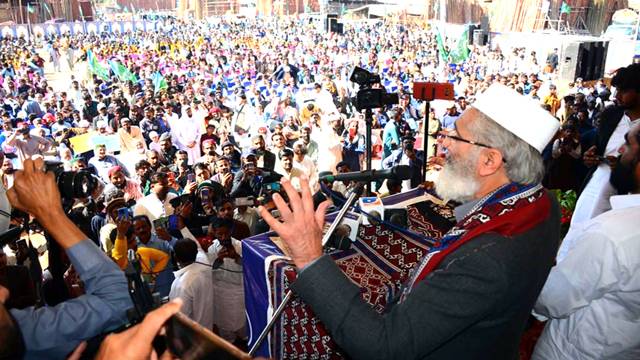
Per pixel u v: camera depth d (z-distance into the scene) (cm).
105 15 5391
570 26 2880
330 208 257
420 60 2652
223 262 402
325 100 1443
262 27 5078
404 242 227
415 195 286
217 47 3644
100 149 802
